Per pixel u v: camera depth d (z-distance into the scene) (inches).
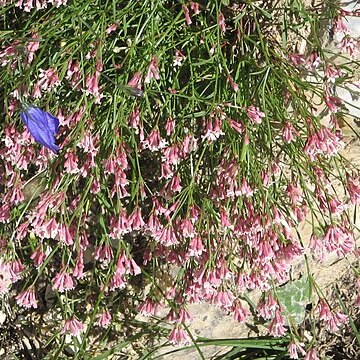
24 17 14.7
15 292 16.2
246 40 14.3
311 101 14.5
